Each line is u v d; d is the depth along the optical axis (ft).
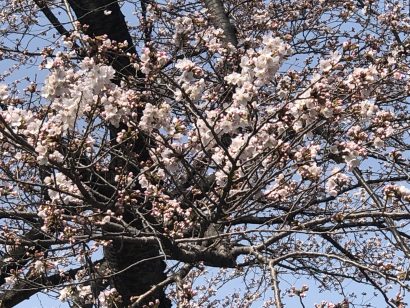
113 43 13.43
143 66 11.62
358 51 17.03
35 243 13.10
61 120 10.36
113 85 10.69
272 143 11.84
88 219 12.16
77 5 17.81
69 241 12.45
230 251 15.72
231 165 12.08
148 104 11.16
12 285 14.67
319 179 13.24
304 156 11.89
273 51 10.83
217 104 14.48
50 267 13.57
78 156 11.02
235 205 12.52
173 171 12.21
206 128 11.65
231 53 15.46
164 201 12.89
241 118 11.41
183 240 12.86
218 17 19.48
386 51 20.20
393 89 19.26
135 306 15.21
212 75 16.56
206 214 13.51
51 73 10.30
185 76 11.35
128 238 13.20
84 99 10.42
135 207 12.63
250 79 11.07
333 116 11.32
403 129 15.06
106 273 17.60
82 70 10.55
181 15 20.84
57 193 12.01
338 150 11.77
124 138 11.80
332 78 12.17
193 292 13.85
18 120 10.42
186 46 14.92
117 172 13.17
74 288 14.55
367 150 12.75
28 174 15.31
